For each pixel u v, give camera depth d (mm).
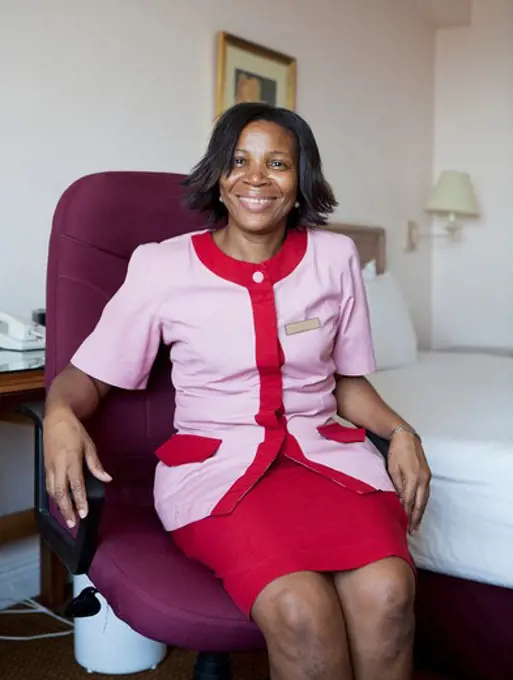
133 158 2561
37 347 2008
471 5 4176
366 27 3688
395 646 1226
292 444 1437
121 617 1285
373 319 3086
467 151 4266
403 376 2885
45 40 2258
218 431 1456
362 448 1498
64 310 1563
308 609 1157
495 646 1893
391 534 1295
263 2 3043
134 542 1395
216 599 1239
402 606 1221
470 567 1847
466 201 4066
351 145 3639
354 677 1238
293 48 3221
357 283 1585
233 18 2908
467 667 1949
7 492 2318
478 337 4312
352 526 1284
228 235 1534
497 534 1812
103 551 1359
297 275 1504
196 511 1336
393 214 4012
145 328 1489
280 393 1465
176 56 2684
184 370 1503
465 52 4238
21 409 1532
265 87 3059
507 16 4113
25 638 2193
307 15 3291
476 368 3119
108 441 1598
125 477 1622
